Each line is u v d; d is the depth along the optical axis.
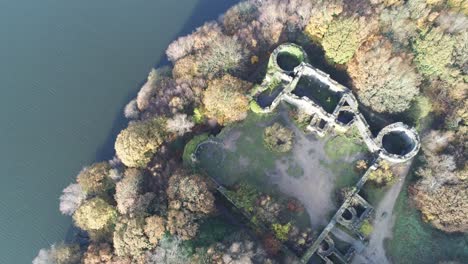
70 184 108.31
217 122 103.25
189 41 109.56
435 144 96.56
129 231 88.62
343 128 99.69
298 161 100.69
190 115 103.94
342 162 100.06
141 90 109.12
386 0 102.62
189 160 100.00
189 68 105.75
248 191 95.44
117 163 104.75
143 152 98.50
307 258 90.00
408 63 98.06
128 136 97.94
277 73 103.44
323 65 107.44
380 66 95.62
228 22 112.50
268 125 103.88
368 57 96.69
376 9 102.12
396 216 95.56
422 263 91.38
